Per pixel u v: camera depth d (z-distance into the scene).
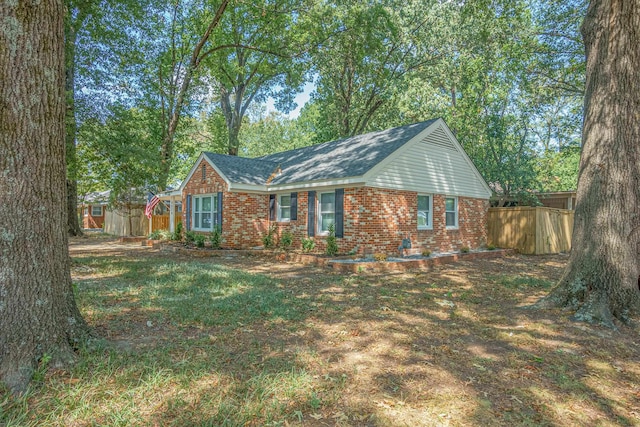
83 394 3.05
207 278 8.65
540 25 17.78
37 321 3.47
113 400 3.00
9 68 3.37
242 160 17.78
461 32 23.05
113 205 24.50
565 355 4.30
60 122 3.82
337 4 21.97
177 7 22.78
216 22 20.59
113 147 14.32
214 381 3.42
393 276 9.60
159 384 3.28
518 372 3.82
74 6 12.41
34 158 3.54
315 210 13.84
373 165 12.18
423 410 3.03
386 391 3.33
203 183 16.80
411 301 6.82
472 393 3.34
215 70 25.28
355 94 28.36
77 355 3.74
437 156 14.74
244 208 15.54
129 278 8.69
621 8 5.85
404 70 26.36
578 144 22.02
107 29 15.52
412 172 13.62
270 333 4.86
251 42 25.25
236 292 7.25
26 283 3.44
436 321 5.58
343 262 10.77
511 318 5.77
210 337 4.61
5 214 3.37
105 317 5.33
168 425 2.71
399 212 13.13
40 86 3.56
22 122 3.45
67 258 3.98
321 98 29.33
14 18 3.38
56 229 3.76
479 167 21.66
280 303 6.42
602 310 5.52
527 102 21.64
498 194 22.33
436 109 24.62
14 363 3.23
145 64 19.38
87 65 14.29
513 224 16.25
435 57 25.17
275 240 15.69
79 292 6.89
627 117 5.84
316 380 3.49
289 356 4.06
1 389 3.03
